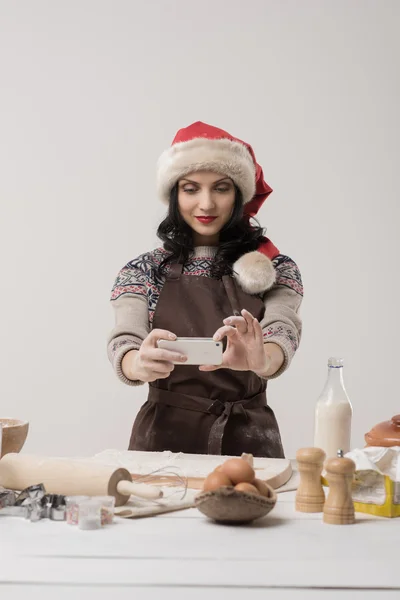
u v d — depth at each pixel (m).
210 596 1.04
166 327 2.09
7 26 3.66
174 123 3.67
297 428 3.69
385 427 1.55
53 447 3.65
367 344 3.71
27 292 3.66
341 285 3.71
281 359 1.94
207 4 3.66
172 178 2.11
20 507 1.32
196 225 2.12
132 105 3.66
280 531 1.26
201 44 3.67
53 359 3.66
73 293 3.66
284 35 3.67
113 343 1.99
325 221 3.70
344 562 1.13
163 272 2.16
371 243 3.71
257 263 2.08
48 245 3.67
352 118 3.69
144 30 3.66
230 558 1.14
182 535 1.23
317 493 1.38
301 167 3.69
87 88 3.66
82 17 3.66
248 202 2.26
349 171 3.70
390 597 1.04
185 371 2.03
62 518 1.31
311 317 3.70
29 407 3.66
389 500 1.34
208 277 2.13
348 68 3.68
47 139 3.67
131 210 3.67
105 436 3.66
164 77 3.67
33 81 3.67
